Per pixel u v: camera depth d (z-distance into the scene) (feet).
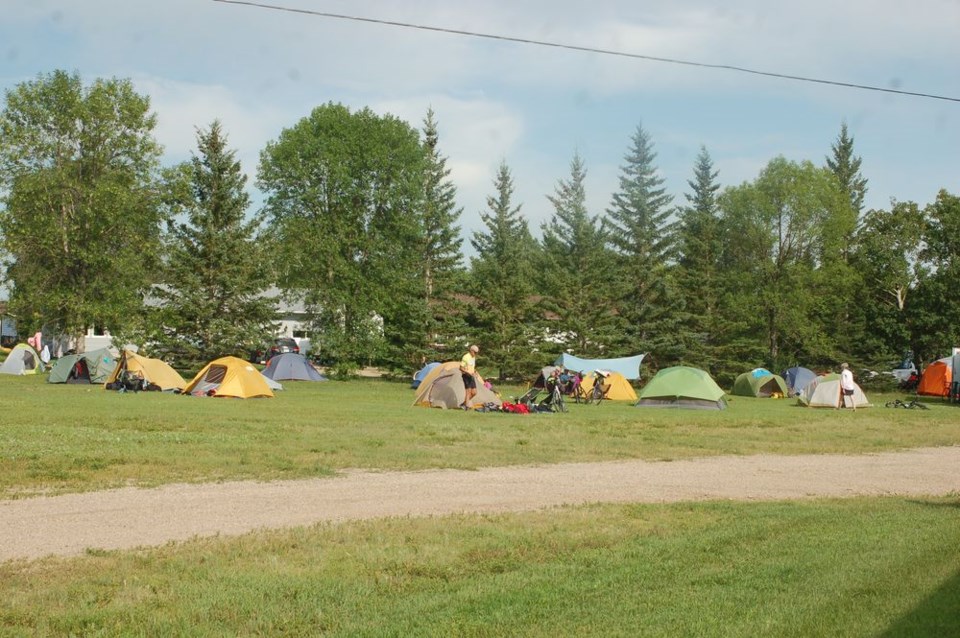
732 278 199.21
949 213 189.37
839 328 189.57
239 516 33.35
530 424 74.38
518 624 20.22
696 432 71.56
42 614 20.75
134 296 158.20
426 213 184.55
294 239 173.78
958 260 180.34
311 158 178.81
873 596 22.24
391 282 176.65
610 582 24.03
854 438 69.56
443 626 20.07
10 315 164.14
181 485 39.78
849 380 110.93
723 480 45.83
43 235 156.56
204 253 149.18
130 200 158.40
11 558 26.32
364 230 179.32
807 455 58.13
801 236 194.80
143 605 21.62
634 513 34.91
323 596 22.59
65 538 29.12
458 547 28.32
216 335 147.64
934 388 148.97
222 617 20.80
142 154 163.84
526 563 26.40
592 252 182.39
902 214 192.13
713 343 191.31
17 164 157.89
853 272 189.16
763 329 196.13
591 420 81.51
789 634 19.16
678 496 40.37
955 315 176.24
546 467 48.91
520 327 166.09
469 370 91.45
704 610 21.13
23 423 63.72
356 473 44.73
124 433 57.88
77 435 55.47
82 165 163.02
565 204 253.44
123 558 26.30
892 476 48.73
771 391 140.56
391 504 36.52
